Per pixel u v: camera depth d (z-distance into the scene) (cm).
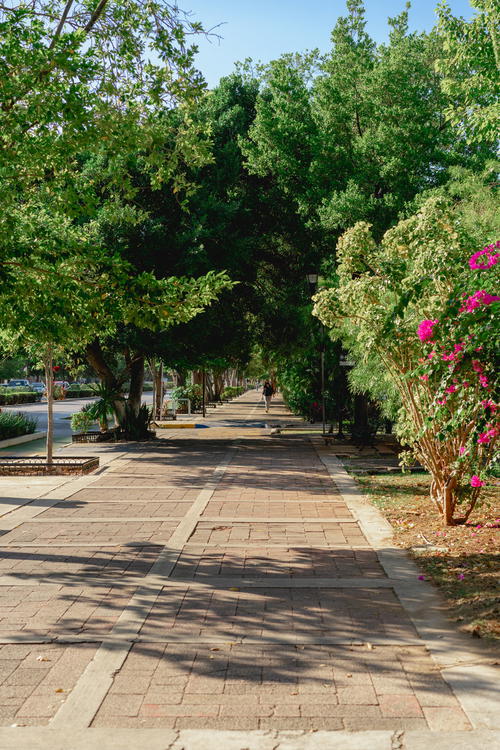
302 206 2366
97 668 458
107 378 2336
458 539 805
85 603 594
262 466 1557
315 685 432
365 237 1002
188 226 2069
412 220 946
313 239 2544
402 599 598
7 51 717
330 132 2314
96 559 738
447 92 1354
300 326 2512
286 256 2748
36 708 404
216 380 5525
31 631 527
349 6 2688
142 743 365
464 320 635
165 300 814
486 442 733
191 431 2758
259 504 1065
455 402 792
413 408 913
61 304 773
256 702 410
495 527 868
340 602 593
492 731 373
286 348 2631
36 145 759
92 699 414
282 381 3459
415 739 366
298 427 2869
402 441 973
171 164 925
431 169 2261
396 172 2091
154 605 587
